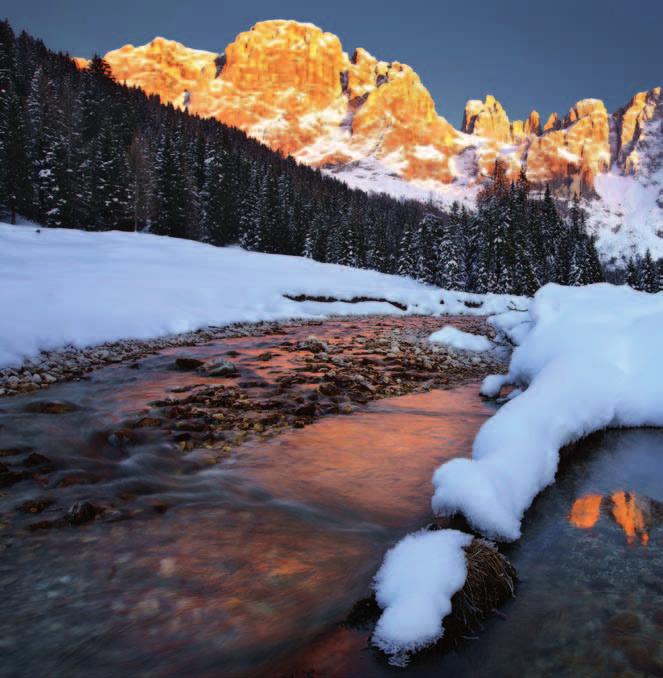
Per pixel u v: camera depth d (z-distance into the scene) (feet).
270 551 9.84
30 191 171.63
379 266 247.91
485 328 71.72
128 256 94.99
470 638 6.96
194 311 57.77
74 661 6.72
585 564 8.90
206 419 20.17
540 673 6.32
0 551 9.71
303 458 15.83
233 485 13.56
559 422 14.69
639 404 17.13
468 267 202.69
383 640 6.75
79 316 42.14
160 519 11.32
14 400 22.74
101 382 27.61
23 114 192.54
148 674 6.51
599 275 224.74
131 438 17.17
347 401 24.17
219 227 234.79
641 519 10.69
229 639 7.18
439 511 10.50
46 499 12.30
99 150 206.90
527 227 222.89
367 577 8.83
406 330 64.49
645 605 7.65
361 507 12.16
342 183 569.64
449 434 18.58
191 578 8.80
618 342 19.39
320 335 55.06
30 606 7.92
